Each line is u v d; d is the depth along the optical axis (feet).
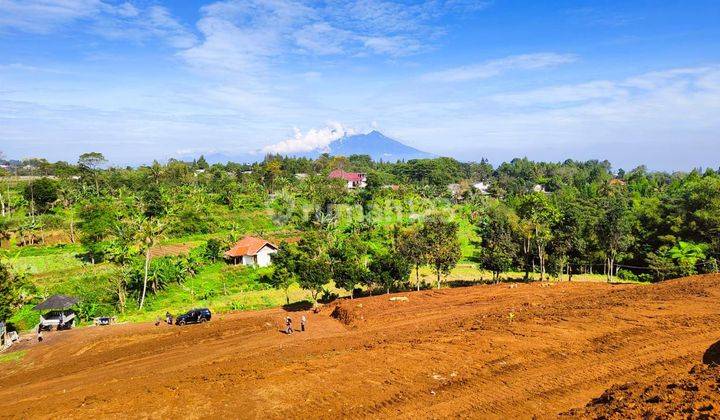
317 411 57.52
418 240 170.91
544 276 207.92
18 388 84.28
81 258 219.82
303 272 150.10
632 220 231.09
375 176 412.57
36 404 66.33
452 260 166.81
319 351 87.30
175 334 122.01
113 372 90.68
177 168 433.89
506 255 181.27
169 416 56.80
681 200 223.71
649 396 47.62
